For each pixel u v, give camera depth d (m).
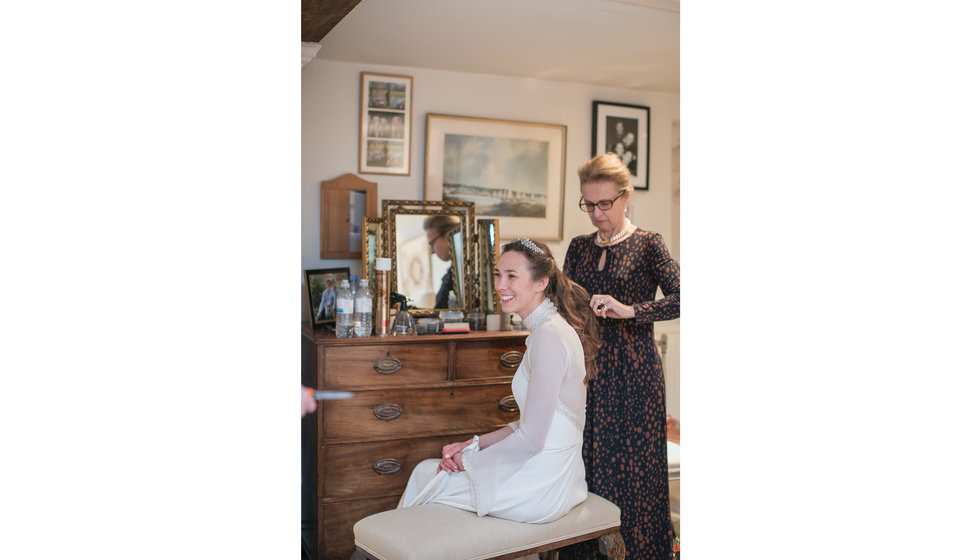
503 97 3.84
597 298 2.40
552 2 2.84
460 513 2.08
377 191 3.60
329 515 2.92
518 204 3.87
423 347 3.03
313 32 2.59
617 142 4.09
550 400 2.10
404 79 3.63
